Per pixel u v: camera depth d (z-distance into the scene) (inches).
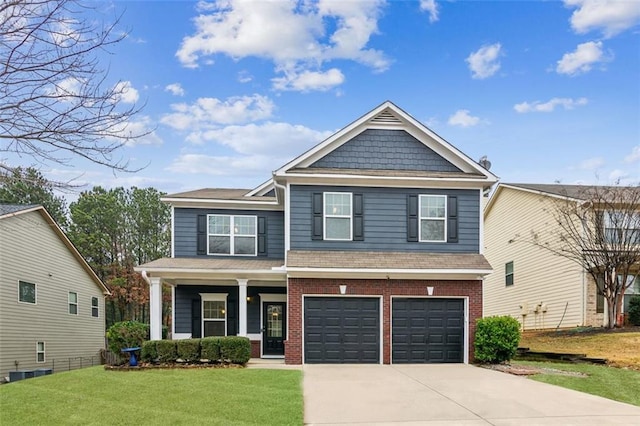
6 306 712.4
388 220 593.9
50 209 1567.4
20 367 746.2
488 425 282.8
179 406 323.3
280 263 636.1
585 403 338.0
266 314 669.9
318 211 586.9
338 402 342.6
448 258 582.2
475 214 603.5
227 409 314.0
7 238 716.7
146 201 1782.7
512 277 944.9
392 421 292.0
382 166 618.5
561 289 778.2
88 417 299.3
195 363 519.2
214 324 661.9
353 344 559.5
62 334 893.8
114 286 1525.6
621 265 681.6
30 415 306.3
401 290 568.4
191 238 673.0
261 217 687.7
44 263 831.1
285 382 411.5
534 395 366.0
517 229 928.3
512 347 537.3
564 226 761.6
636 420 292.8
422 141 625.9
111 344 522.6
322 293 561.0
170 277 594.2
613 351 547.2
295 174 579.8
